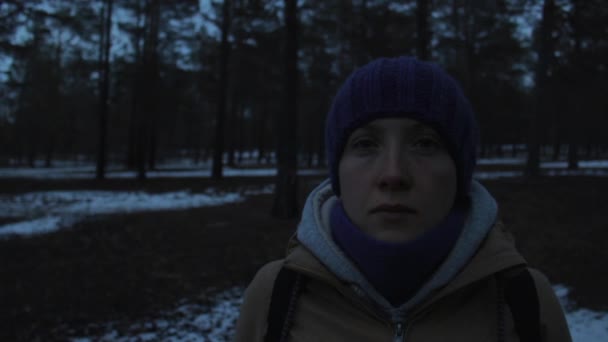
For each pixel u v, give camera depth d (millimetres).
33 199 15578
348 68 24406
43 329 4664
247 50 20766
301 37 20484
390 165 757
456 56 27750
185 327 4918
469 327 811
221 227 10055
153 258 7645
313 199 1024
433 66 852
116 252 8039
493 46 23812
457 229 807
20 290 5844
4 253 7812
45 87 35250
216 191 17391
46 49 32688
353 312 863
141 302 5543
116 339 4555
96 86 34562
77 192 17516
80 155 62062
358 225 817
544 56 16109
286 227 9844
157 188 18562
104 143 23625
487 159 43562
